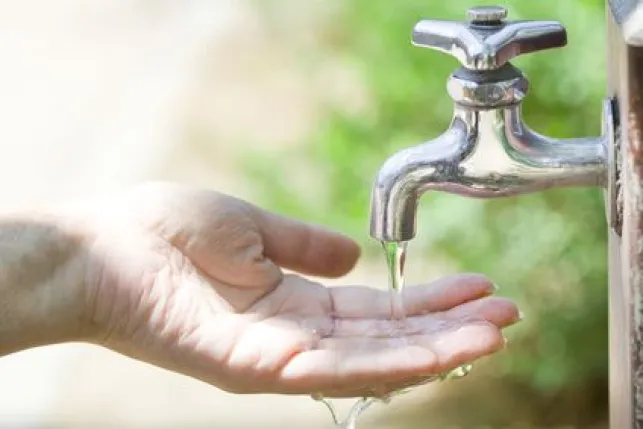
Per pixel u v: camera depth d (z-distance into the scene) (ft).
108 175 6.49
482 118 2.42
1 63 7.93
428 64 4.77
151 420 4.83
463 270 4.49
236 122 6.72
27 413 4.83
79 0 8.69
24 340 2.78
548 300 4.43
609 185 2.37
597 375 4.53
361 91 5.79
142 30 8.17
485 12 2.36
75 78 7.67
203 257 2.81
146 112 7.06
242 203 2.88
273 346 2.67
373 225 2.49
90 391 5.01
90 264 2.81
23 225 2.81
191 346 2.76
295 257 2.94
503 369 4.59
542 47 2.36
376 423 4.74
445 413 4.71
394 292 2.59
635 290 2.25
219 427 4.79
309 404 4.91
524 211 4.39
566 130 4.34
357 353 2.61
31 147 6.93
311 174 5.47
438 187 2.46
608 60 2.49
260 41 7.52
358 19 5.49
